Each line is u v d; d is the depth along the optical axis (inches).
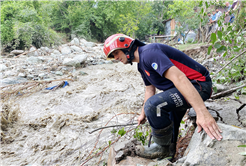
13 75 290.2
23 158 104.3
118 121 138.7
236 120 88.0
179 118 83.0
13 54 452.4
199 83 69.4
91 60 380.8
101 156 92.5
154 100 67.9
